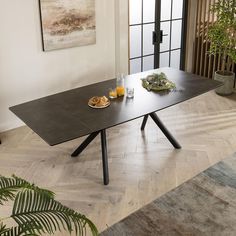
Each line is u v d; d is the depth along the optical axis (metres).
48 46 4.47
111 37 5.13
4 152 3.94
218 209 3.02
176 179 3.40
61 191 3.23
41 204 1.73
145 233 2.76
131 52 5.68
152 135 4.27
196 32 6.11
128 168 3.58
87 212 2.96
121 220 2.88
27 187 1.77
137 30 5.59
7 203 3.04
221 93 5.52
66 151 3.93
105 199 3.12
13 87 4.39
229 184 3.33
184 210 3.00
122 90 3.55
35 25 4.29
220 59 5.69
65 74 4.82
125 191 3.23
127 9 5.07
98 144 4.07
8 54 4.20
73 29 4.62
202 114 4.88
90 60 5.02
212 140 4.14
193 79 4.01
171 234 2.76
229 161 3.69
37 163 3.70
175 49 6.25
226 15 5.05
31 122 3.03
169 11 5.84
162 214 2.96
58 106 3.35
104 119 3.05
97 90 3.72
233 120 4.67
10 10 4.03
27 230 1.63
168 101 3.40
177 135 4.27
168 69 4.43
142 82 3.88
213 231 2.79
